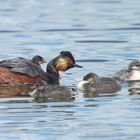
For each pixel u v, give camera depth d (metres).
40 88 18.45
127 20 32.28
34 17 33.56
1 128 15.05
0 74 19.94
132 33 28.94
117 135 14.45
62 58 21.22
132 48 25.55
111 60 23.45
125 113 16.09
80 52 24.98
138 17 33.12
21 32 29.41
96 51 25.11
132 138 14.25
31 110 16.55
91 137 14.34
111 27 30.48
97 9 36.25
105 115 15.94
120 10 35.69
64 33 29.16
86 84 19.06
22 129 14.95
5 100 17.83
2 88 19.59
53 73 20.98
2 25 31.39
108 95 18.20
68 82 20.34
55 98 17.92
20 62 20.22
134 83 20.22
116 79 20.42
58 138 14.28
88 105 16.97
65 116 15.90
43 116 15.96
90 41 27.25
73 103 17.23
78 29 30.08
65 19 32.88
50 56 24.34
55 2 39.09
